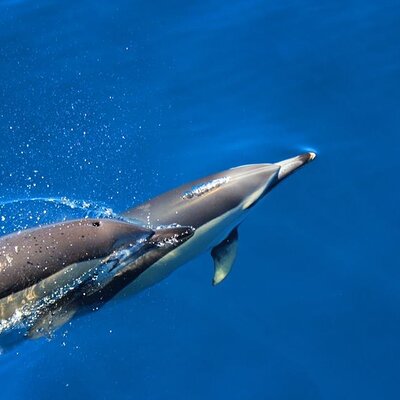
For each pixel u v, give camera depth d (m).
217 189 16.56
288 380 14.92
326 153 18.11
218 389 14.85
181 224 15.91
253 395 14.73
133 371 15.12
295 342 15.43
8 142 18.73
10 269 13.16
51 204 17.52
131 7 21.38
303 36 20.31
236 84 19.52
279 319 15.77
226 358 15.27
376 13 20.61
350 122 18.58
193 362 15.22
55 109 19.30
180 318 15.84
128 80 19.75
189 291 16.22
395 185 17.47
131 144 18.56
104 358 15.26
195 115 19.02
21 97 19.55
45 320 13.99
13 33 20.86
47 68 20.09
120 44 20.52
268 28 20.58
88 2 21.53
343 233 16.89
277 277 16.41
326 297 16.02
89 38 20.70
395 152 17.95
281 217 17.27
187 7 21.30
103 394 14.80
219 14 21.03
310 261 16.58
